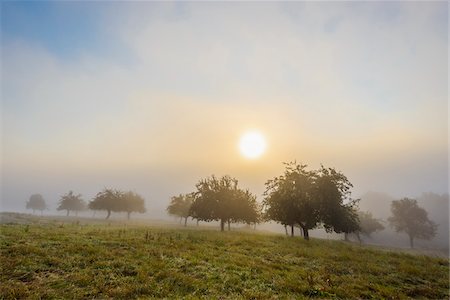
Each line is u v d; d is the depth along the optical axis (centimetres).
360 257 2159
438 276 1770
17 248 1469
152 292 1066
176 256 1612
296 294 1188
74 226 3319
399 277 1658
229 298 1070
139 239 2098
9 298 934
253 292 1148
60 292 1005
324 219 3600
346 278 1512
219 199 4956
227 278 1289
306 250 2250
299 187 3650
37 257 1362
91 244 1758
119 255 1531
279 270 1545
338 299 1192
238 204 4978
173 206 8344
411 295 1383
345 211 3688
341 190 3675
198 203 5031
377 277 1611
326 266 1752
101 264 1330
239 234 3400
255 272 1443
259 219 5278
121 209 9138
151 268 1332
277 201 3766
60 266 1270
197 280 1232
